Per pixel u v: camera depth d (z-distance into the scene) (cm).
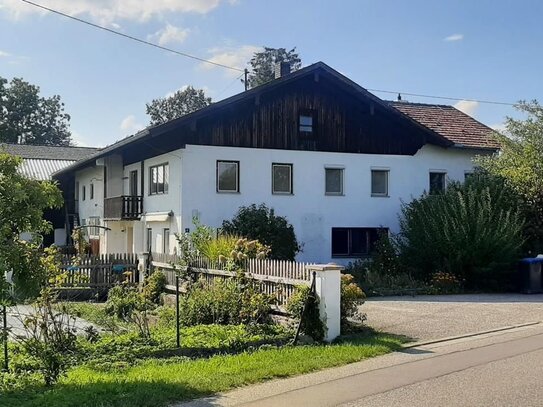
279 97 2583
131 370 925
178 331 1076
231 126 2481
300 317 1162
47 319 962
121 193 3150
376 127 2780
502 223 2203
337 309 1174
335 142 2686
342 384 844
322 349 1069
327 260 2638
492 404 734
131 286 1891
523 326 1345
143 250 2795
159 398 760
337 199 2675
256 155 2520
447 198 2362
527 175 2302
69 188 4406
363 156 2741
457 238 2195
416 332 1263
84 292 2109
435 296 2031
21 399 758
